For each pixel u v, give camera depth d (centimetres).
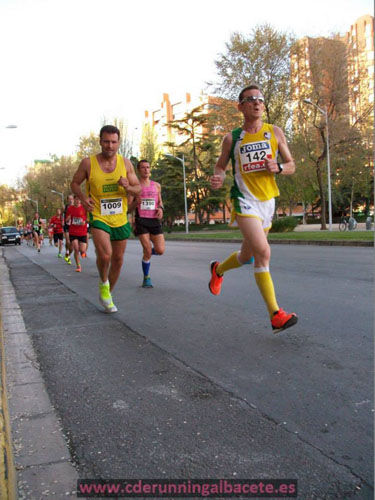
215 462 209
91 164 511
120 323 483
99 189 516
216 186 423
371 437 224
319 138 3256
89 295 677
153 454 218
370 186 4616
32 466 213
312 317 470
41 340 431
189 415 257
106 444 230
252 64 3028
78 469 210
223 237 2812
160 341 407
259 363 337
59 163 7881
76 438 238
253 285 699
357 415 248
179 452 219
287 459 208
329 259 1085
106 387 306
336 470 198
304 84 3175
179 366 340
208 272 899
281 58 3025
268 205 411
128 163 528
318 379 301
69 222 1042
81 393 298
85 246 1065
